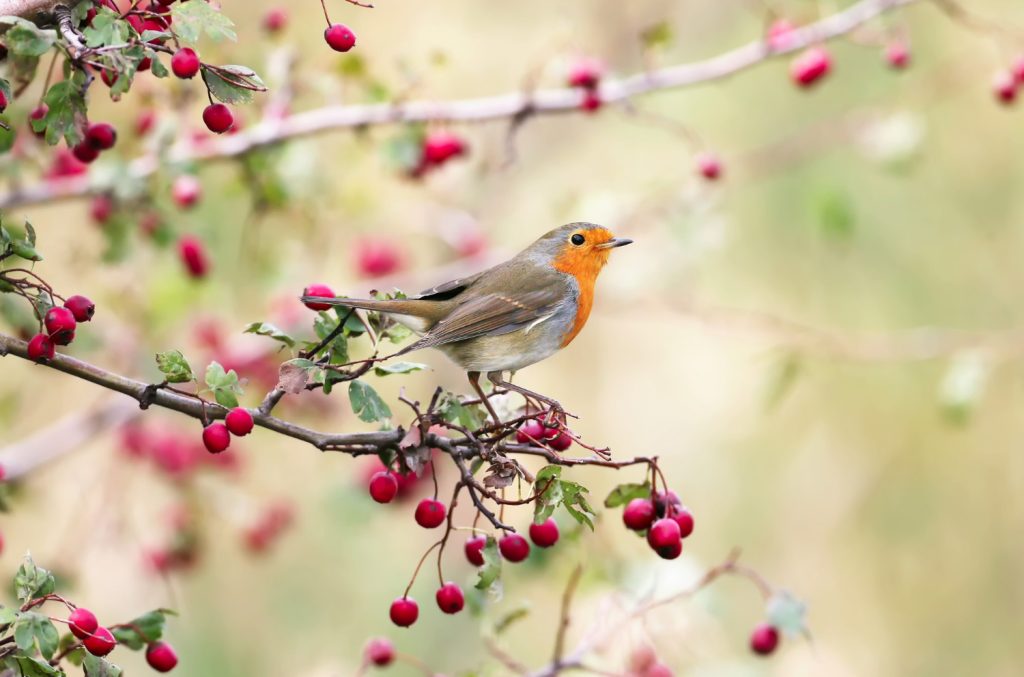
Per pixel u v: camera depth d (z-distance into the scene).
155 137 9.71
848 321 14.73
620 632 8.79
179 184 10.45
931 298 14.59
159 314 11.49
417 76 10.26
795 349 11.99
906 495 15.18
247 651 13.15
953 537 15.14
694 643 9.25
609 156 15.23
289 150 10.55
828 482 15.28
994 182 14.60
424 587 13.35
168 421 11.58
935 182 14.61
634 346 16.17
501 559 6.31
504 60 15.06
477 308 8.08
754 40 15.09
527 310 8.33
